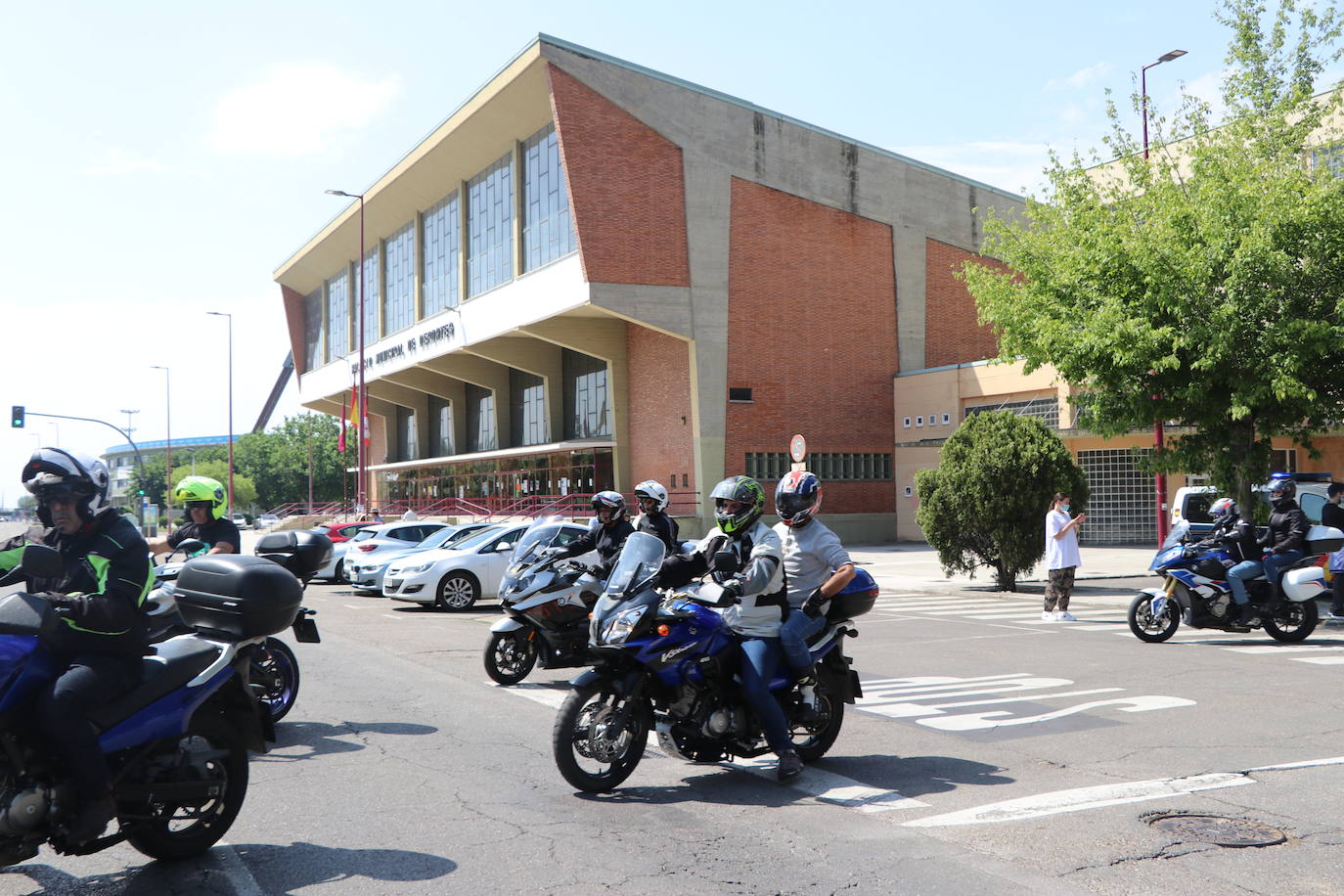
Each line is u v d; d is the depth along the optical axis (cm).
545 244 3788
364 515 4141
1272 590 1177
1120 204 1736
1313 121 1642
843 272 3841
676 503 3600
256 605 479
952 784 594
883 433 3900
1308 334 1432
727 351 3572
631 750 589
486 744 706
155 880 445
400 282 5231
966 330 4125
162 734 445
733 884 434
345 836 502
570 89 3316
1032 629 1370
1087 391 1931
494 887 431
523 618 964
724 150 3584
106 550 428
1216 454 1641
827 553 627
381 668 1052
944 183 4103
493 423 5131
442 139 4138
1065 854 470
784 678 614
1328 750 664
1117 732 723
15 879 449
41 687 412
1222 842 484
